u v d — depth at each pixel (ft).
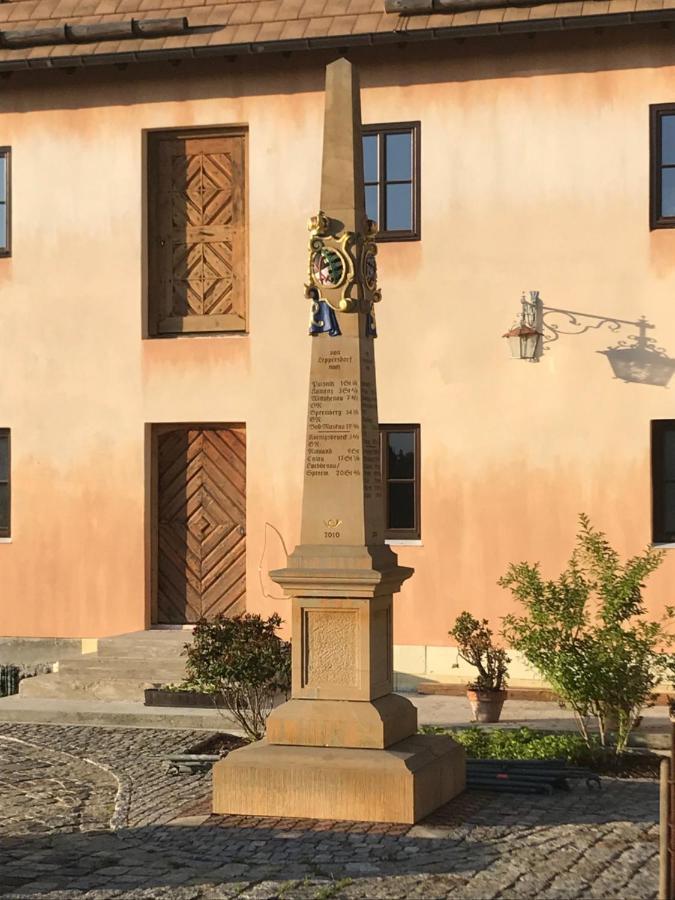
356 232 34.22
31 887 27.50
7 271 59.00
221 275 57.62
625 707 39.24
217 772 32.81
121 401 57.62
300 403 55.67
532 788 34.68
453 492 53.78
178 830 31.53
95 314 57.98
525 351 52.75
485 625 48.98
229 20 56.29
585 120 52.95
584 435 52.54
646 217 52.29
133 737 45.42
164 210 58.29
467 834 30.53
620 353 52.31
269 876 27.73
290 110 55.98
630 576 40.16
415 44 54.44
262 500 55.93
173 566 57.88
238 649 40.63
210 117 56.80
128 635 55.62
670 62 52.19
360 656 33.06
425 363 54.24
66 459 58.13
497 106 53.83
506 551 53.16
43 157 58.70
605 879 27.20
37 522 58.34
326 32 53.93
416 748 33.04
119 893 26.94
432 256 54.29
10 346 58.90
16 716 49.06
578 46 52.95
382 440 54.95
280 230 56.08
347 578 32.86
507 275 53.52
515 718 47.67
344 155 34.47
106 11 59.21
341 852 29.22
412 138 54.70
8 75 58.85
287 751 32.76
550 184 53.21
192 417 56.90
